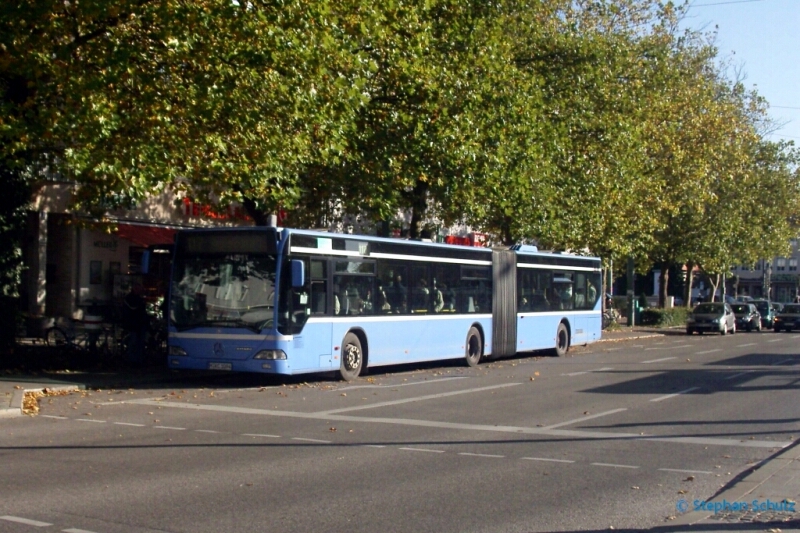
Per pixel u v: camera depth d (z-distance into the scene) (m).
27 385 16.41
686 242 48.56
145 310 20.94
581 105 29.94
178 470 9.45
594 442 11.46
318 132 18.44
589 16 33.47
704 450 10.91
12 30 15.01
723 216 47.88
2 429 12.27
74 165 14.88
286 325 17.23
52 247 27.94
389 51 20.98
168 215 28.72
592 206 32.22
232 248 17.67
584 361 25.91
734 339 41.72
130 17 15.55
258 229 17.52
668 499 8.27
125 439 11.44
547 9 31.09
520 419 13.48
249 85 16.22
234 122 16.36
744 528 7.23
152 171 15.73
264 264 17.42
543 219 29.92
